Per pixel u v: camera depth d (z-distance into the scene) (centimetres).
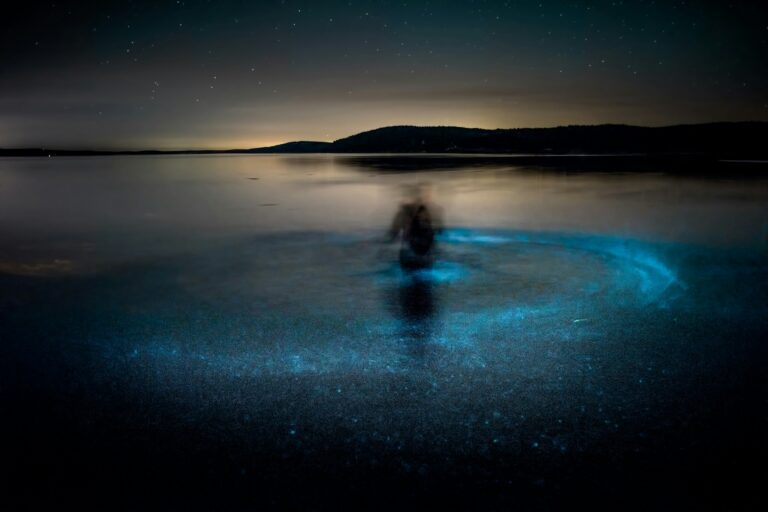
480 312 588
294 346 486
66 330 541
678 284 700
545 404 358
